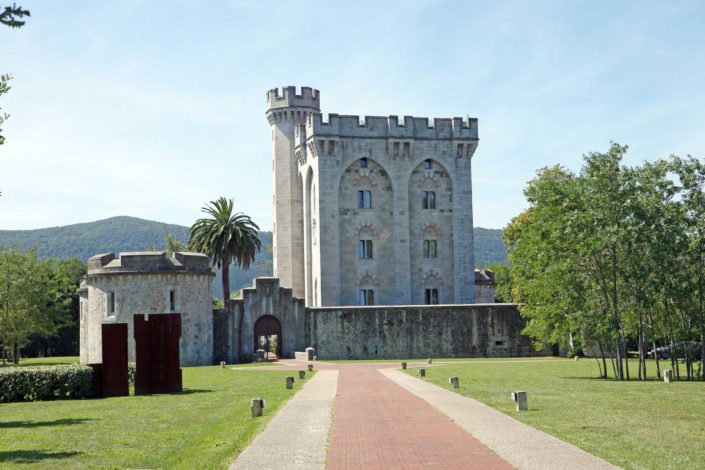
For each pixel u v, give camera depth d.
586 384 44.53
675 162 52.56
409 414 29.31
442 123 101.44
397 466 19.50
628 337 78.25
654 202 52.25
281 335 82.81
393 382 45.34
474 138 101.69
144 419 30.16
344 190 98.69
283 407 32.44
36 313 97.94
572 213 55.25
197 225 97.75
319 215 96.94
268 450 22.00
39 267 104.25
